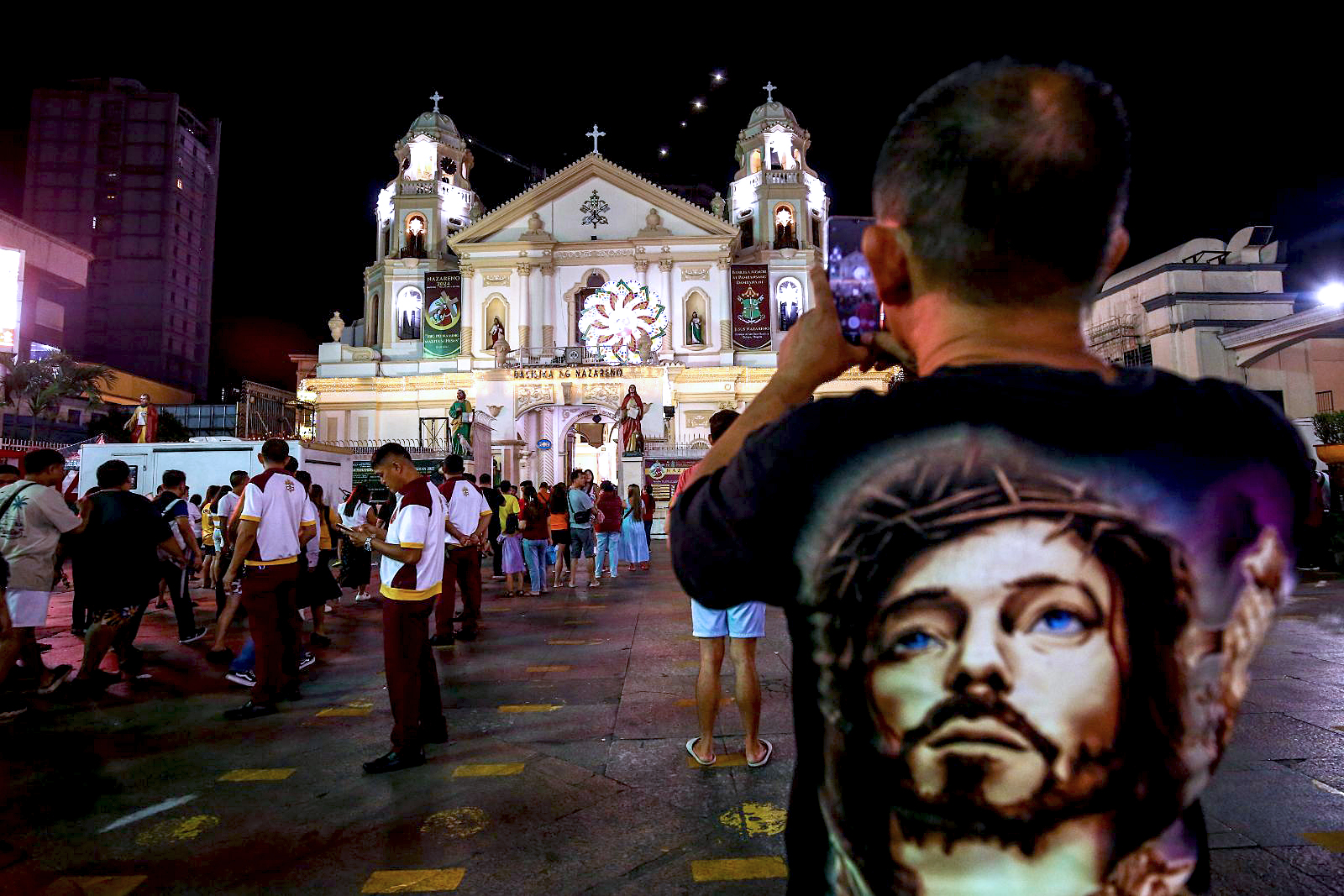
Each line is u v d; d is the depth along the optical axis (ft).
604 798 11.88
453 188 139.44
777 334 122.93
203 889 9.37
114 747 15.05
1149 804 2.26
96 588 19.99
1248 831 10.06
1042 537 2.26
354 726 16.34
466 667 21.71
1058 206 2.61
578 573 50.19
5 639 17.53
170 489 27.55
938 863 2.31
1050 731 2.23
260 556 17.58
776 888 9.08
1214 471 2.32
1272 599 2.44
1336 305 61.11
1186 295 73.10
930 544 2.31
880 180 3.05
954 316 2.76
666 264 121.60
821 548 2.44
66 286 139.54
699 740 13.60
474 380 119.85
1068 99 2.71
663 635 26.16
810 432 2.49
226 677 21.21
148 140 247.50
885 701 2.36
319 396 123.95
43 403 108.17
